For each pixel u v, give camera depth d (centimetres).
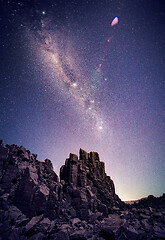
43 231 772
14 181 1004
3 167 988
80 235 795
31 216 882
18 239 634
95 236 891
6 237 602
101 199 1714
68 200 1292
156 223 1261
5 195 879
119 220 1212
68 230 880
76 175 1686
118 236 880
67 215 1102
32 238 678
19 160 1184
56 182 1357
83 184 1638
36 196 986
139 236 898
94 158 2295
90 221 1205
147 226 1139
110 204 1770
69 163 1786
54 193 1145
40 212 947
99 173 2147
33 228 753
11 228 669
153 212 1675
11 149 1207
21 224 768
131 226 1122
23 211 881
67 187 1419
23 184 995
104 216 1416
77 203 1295
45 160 1542
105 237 898
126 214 1570
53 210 1028
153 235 949
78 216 1199
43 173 1340
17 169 1052
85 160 2080
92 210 1386
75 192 1383
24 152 1306
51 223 888
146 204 2541
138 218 1500
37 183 1082
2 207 798
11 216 775
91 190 1684
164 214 1598
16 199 921
